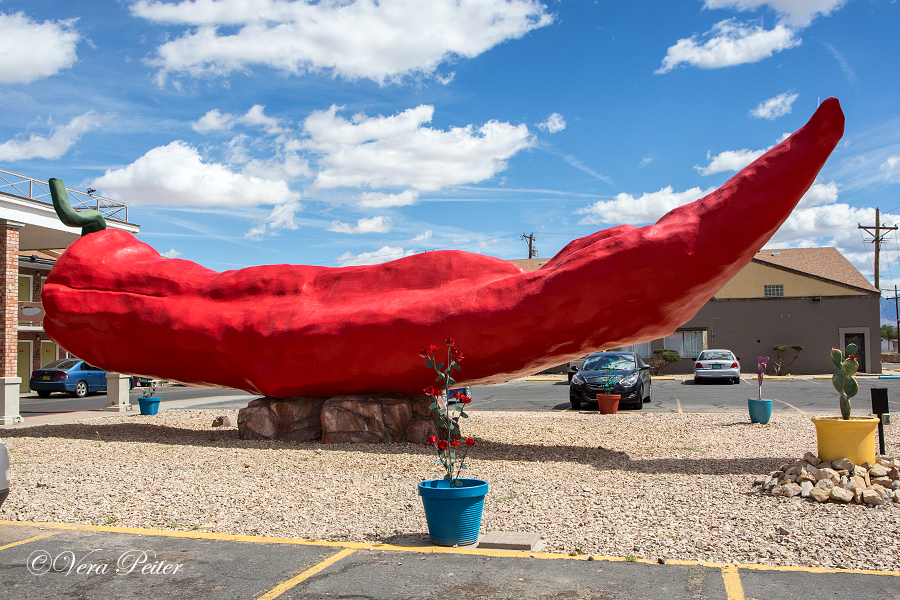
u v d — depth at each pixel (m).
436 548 5.20
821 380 28.17
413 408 10.79
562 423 13.66
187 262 11.87
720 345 33.28
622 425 13.23
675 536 5.46
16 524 6.00
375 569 4.71
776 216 8.25
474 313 9.55
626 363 18.53
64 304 11.46
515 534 5.41
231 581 4.51
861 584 4.34
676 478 7.89
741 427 12.55
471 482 5.61
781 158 8.17
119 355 11.41
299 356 10.41
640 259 8.70
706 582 4.40
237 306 11.06
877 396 9.04
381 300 10.48
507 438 11.46
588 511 6.31
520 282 9.55
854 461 7.16
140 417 15.66
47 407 20.44
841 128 7.84
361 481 7.71
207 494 7.08
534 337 9.32
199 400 21.92
